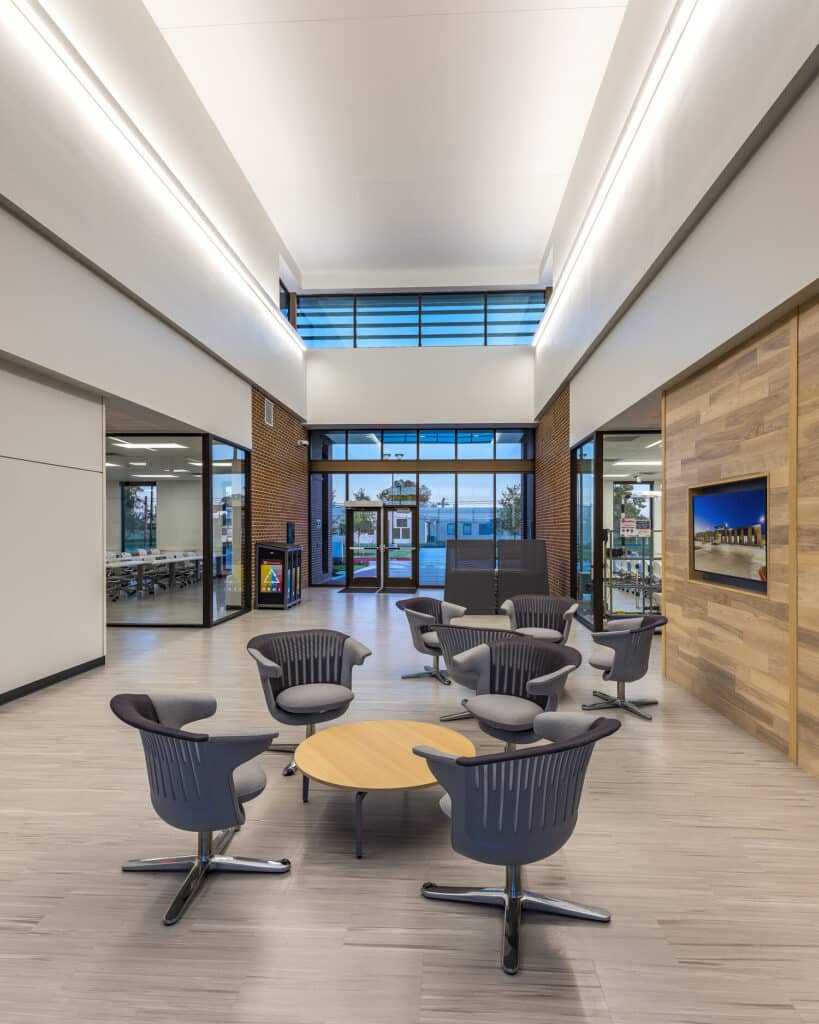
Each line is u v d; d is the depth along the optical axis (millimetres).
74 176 5414
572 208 8953
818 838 3115
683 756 4191
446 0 6109
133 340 6734
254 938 2348
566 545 10766
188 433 8867
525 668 4207
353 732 3600
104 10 5742
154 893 2631
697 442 5484
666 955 2271
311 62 7008
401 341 14109
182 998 2045
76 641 6258
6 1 4527
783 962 2242
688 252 5199
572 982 2133
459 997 2059
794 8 3320
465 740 3463
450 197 9984
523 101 7598
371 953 2273
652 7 5352
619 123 6395
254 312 10438
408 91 7445
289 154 8930
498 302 13953
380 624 9539
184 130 7391
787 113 3643
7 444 5227
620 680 5180
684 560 5855
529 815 2242
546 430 12914
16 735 4535
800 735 3992
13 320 4855
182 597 10195
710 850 3002
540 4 6137
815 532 3779
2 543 5211
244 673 6426
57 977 2139
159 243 7039
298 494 13930
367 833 3166
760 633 4461
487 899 2535
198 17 6465
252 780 2793
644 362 6387
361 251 12211
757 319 4090
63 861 2879
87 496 6375
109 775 3842
